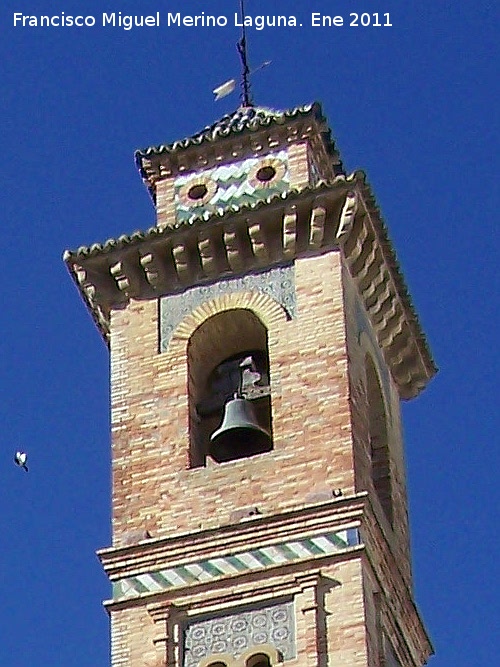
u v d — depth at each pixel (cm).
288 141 7731
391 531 7125
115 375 7281
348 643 6525
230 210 7388
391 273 7544
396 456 7494
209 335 7356
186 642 6694
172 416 7150
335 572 6669
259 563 6744
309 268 7306
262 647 6600
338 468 6869
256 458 6956
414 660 7094
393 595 6962
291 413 7019
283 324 7206
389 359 7706
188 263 7419
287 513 6794
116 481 7050
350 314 7269
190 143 7788
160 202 7756
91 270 7456
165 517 6931
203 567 6788
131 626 6744
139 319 7388
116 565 6856
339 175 7669
